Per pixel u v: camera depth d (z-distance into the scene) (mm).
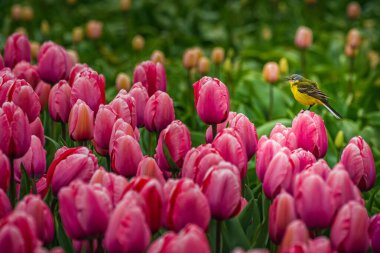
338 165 4523
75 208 4148
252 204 5195
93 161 4926
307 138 5551
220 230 4562
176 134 5262
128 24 17906
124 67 14531
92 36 15656
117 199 4500
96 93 6266
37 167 5555
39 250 3664
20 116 4926
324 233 5113
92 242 4371
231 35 18641
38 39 17594
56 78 7559
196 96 5852
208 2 21297
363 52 17281
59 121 6578
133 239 3926
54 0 20406
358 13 17797
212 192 4355
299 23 19875
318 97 8531
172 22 20000
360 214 4176
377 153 9891
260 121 9898
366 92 13609
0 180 4688
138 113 6402
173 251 3619
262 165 5051
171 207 4184
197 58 12656
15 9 16297
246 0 19906
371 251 4754
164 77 7297
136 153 5121
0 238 3688
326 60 16188
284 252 3871
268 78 10992
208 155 4586
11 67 8359
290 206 4379
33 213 4250
